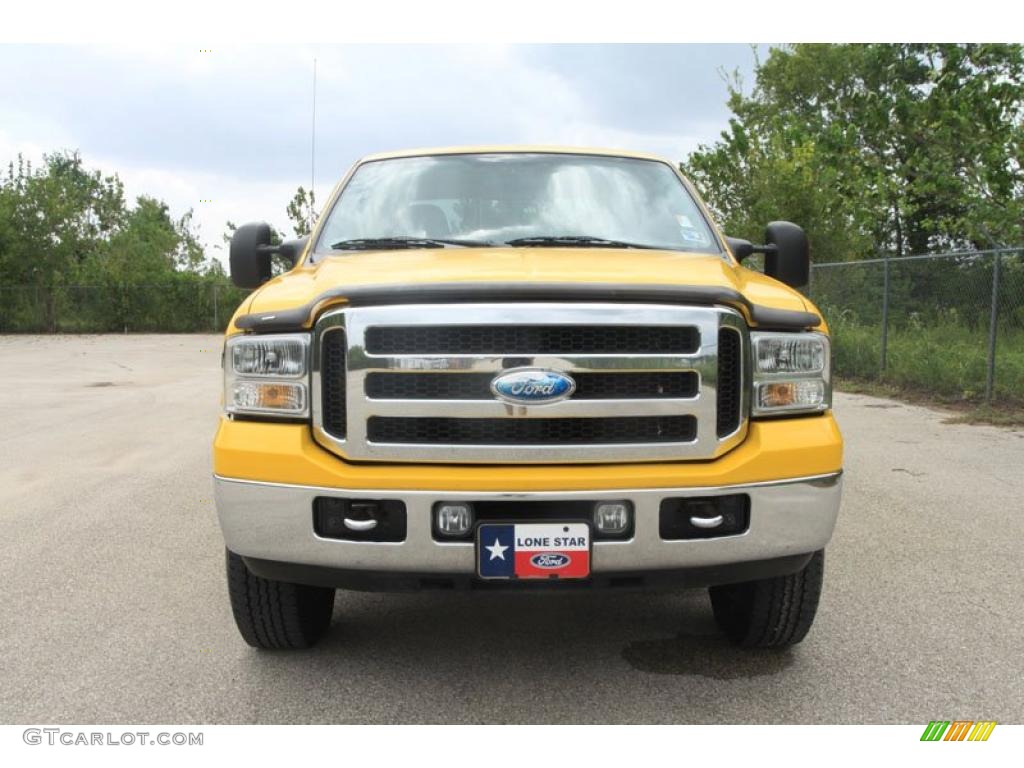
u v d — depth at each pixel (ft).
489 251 12.04
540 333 9.37
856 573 14.87
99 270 125.90
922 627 12.43
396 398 9.45
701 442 9.58
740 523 9.71
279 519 9.62
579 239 12.96
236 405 10.17
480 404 9.35
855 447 26.94
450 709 10.03
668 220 13.71
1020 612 12.99
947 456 25.38
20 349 86.28
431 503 9.31
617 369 9.39
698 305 9.64
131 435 30.27
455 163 14.65
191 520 18.72
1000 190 47.93
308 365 9.77
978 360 36.91
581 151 15.03
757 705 10.10
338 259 11.91
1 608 13.43
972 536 17.06
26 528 18.12
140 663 11.35
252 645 11.60
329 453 9.68
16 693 10.53
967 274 38.93
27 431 31.32
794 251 13.78
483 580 9.41
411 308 9.37
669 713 9.92
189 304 125.18
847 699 10.24
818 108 120.88
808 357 10.21
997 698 10.24
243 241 14.07
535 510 9.46
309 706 10.13
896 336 43.70
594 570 9.42
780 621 11.00
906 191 52.95
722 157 67.62
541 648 11.83
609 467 9.50
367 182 14.44
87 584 14.57
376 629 12.55
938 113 50.44
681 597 13.91
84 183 216.13
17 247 121.08
